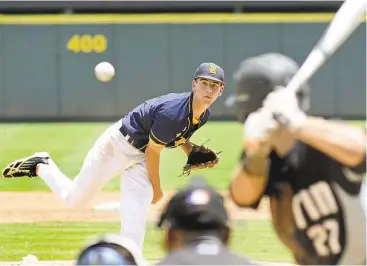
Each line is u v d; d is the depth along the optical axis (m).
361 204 8.63
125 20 71.06
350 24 8.93
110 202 32.97
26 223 28.73
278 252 22.19
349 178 8.50
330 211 8.62
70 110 71.12
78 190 18.98
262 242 23.41
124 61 71.31
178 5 71.06
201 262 7.19
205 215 7.34
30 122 69.31
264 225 25.55
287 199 8.74
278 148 8.56
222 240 7.42
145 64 71.44
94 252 9.00
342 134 8.12
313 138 8.08
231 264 7.22
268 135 8.06
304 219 8.73
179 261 7.26
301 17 71.06
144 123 17.59
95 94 71.06
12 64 70.94
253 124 8.11
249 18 71.31
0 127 65.06
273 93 8.20
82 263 8.94
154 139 17.44
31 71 70.94
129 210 17.95
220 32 71.50
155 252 21.97
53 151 50.78
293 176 8.63
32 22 70.75
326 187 8.55
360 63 70.19
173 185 37.78
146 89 71.50
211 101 17.16
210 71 16.94
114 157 18.23
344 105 70.50
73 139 56.44
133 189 18.06
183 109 17.23
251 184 8.52
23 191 36.97
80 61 71.06
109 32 71.12
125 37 71.25
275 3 70.94
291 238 8.93
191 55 71.62
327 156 8.50
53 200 34.22
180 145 19.47
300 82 8.28
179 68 71.62
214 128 60.53
